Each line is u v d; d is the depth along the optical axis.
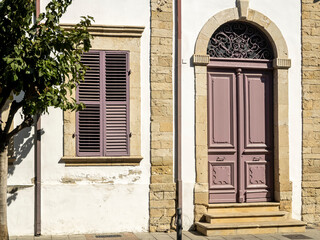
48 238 9.88
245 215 10.74
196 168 10.87
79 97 10.49
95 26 10.45
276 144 11.40
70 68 8.80
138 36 10.69
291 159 11.40
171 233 10.52
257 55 11.48
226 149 11.27
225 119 11.29
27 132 10.20
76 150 10.39
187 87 10.91
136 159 10.57
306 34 11.56
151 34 10.78
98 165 10.45
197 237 10.11
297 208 11.38
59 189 10.24
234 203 11.18
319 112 11.57
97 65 10.56
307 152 11.48
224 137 11.27
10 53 7.95
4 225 8.52
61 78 8.45
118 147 10.59
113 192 10.47
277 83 11.36
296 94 11.47
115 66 10.63
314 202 11.48
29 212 10.11
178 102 10.80
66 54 8.33
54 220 10.20
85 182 10.38
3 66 7.98
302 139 11.48
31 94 8.38
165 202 10.68
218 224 10.46
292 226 10.69
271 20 11.37
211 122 11.21
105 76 10.58
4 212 8.52
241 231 10.41
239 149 11.30
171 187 10.71
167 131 10.77
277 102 11.36
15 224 10.04
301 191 11.42
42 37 8.17
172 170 10.77
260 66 11.41
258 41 11.54
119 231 10.47
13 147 10.13
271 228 10.56
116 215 10.47
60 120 10.35
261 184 11.44
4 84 8.09
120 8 10.70
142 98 10.70
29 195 10.12
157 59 10.78
